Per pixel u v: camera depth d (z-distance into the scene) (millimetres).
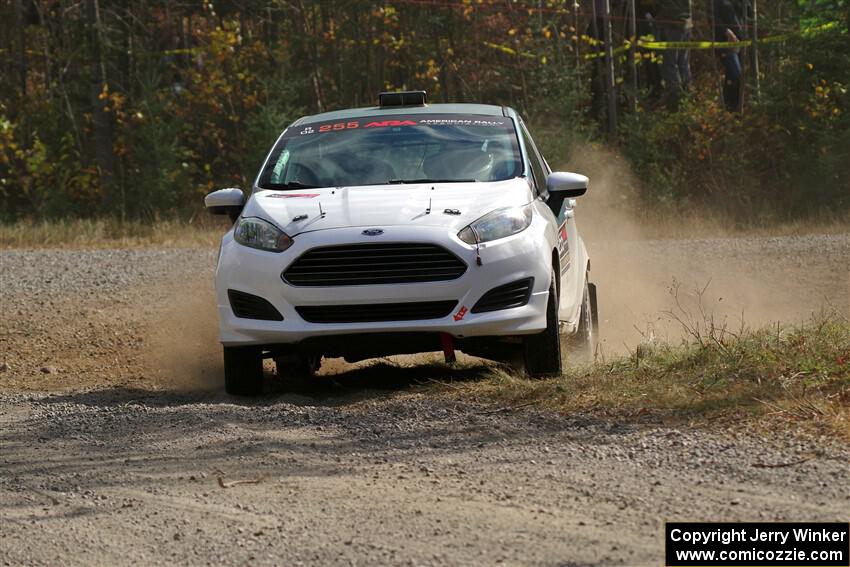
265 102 79562
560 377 19000
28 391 22781
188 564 10758
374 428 16078
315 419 16859
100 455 15367
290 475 13805
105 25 80438
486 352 21266
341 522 11773
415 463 14094
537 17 79438
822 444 13734
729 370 17703
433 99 83688
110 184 75750
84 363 26484
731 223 63625
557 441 14781
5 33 93812
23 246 60094
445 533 11219
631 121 74000
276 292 18953
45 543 11570
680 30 86188
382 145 22031
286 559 10727
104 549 11320
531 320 19031
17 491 13711
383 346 19188
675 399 16250
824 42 73312
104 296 37594
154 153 75188
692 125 72688
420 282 18578
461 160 21453
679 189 70625
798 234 55812
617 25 86438
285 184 21422
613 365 19359
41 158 77375
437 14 84188
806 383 16281
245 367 20031
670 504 11867
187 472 14188
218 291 19750
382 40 83688
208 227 68438
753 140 72750
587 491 12477
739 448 13820
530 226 19500
